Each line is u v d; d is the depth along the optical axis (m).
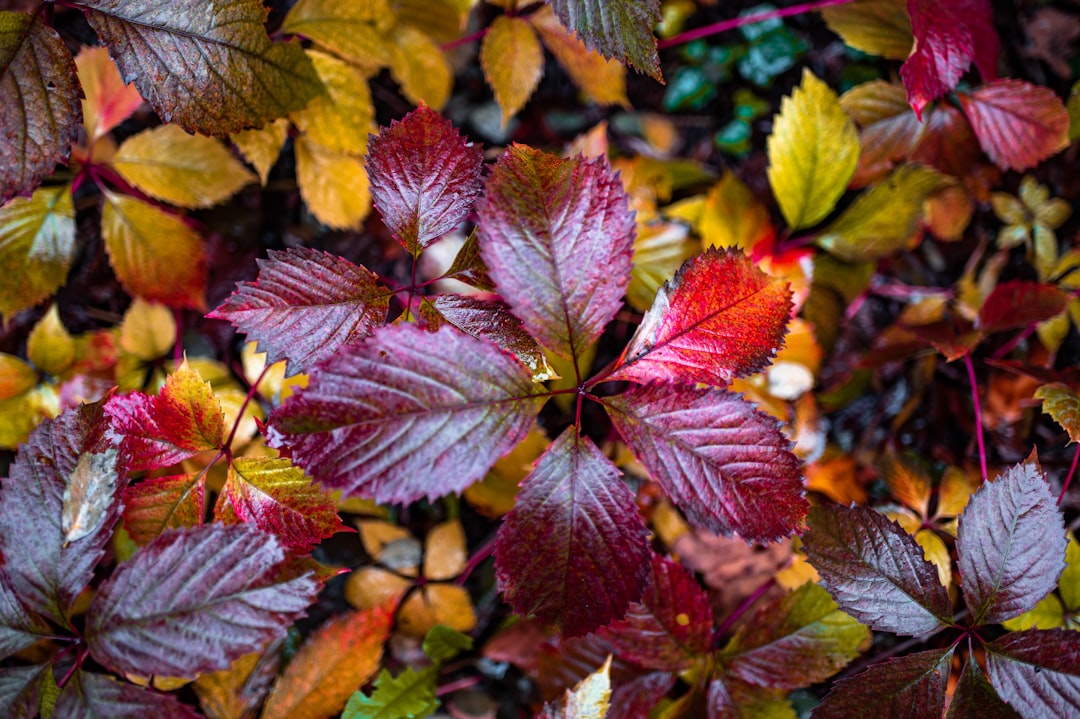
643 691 0.66
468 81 0.82
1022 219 0.77
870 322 0.78
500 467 0.70
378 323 0.57
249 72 0.60
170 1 0.58
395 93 0.81
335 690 0.64
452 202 0.57
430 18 0.72
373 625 0.65
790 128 0.72
